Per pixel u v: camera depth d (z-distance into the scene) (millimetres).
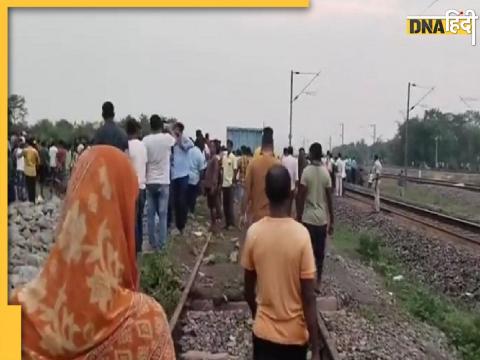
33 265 12469
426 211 30844
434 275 17984
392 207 35938
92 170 2277
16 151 23062
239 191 21516
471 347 10234
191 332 9172
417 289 14398
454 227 25984
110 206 2275
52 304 2223
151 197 12781
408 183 67562
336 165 43531
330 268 14164
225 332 9266
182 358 8180
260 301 4879
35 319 2213
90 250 2238
